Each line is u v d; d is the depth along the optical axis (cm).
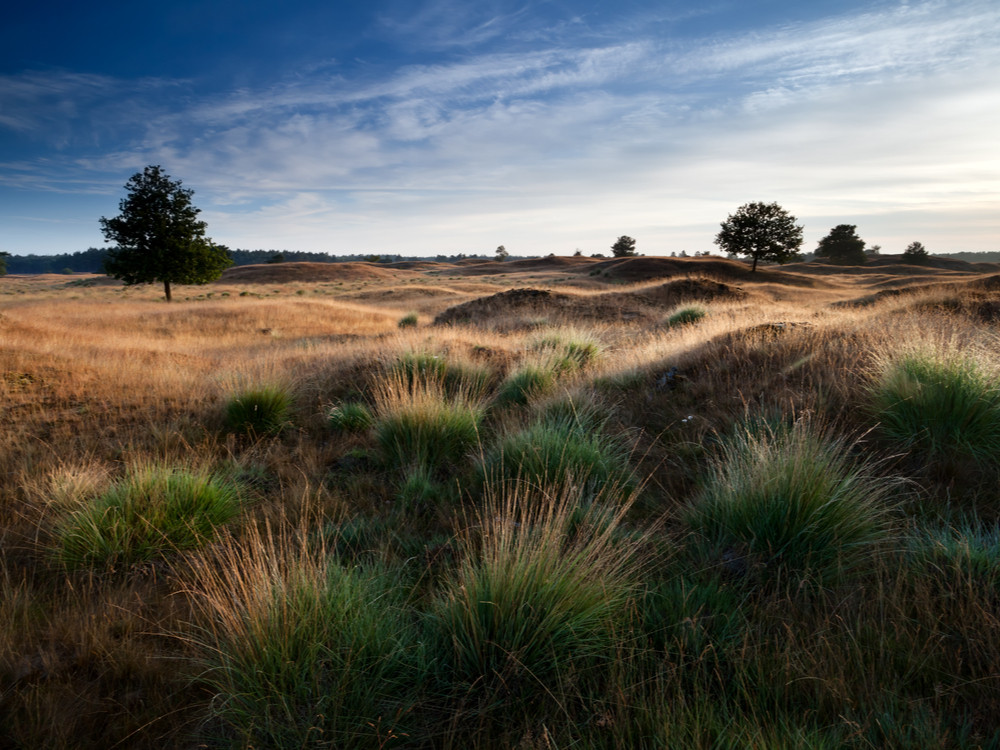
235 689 221
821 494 320
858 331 736
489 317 2259
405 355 816
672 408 598
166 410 699
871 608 264
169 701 229
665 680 224
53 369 855
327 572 282
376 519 394
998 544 287
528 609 244
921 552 297
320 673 223
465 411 577
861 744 191
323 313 2720
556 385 708
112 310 2658
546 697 223
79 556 339
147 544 351
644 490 427
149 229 3297
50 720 217
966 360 470
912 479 396
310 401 739
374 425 600
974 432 418
